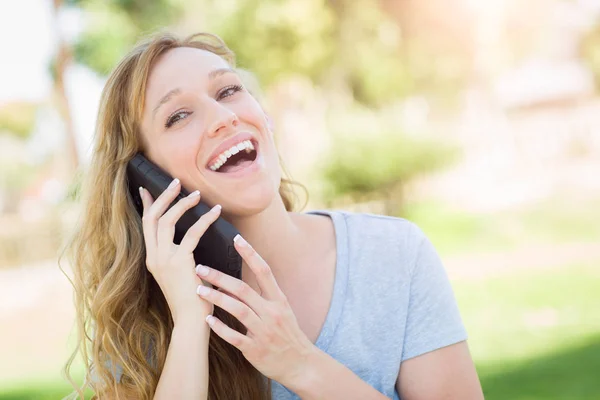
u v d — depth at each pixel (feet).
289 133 46.73
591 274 24.73
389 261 5.98
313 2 44.04
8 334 28.53
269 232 5.87
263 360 5.33
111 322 6.06
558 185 43.55
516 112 55.26
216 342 5.98
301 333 5.39
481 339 18.58
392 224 6.26
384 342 5.81
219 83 5.80
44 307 33.45
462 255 31.48
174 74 5.75
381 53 47.60
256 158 5.80
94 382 6.13
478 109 53.42
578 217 35.55
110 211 6.24
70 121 43.04
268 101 45.47
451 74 51.85
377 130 41.96
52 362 22.86
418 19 52.29
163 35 6.00
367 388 5.35
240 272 5.65
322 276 5.97
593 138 51.03
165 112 5.75
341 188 41.78
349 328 5.77
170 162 5.80
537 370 15.38
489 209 40.50
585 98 55.21
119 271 6.12
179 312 5.50
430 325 5.86
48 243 46.60
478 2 53.06
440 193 44.68
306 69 44.24
